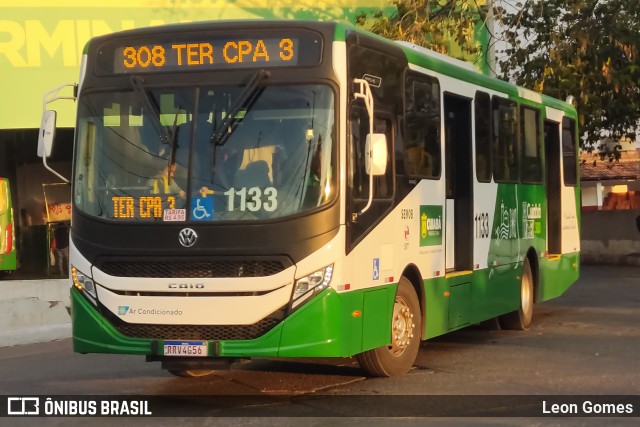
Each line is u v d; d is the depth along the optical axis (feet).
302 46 28.25
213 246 27.48
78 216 28.96
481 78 40.45
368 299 29.55
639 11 75.10
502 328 45.96
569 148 53.93
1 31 62.90
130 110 28.96
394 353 32.71
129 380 33.81
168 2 65.10
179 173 28.12
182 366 27.81
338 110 27.89
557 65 68.85
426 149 34.71
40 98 63.26
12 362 38.93
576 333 44.60
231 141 28.04
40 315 46.39
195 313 27.45
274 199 27.50
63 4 63.46
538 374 33.63
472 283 38.75
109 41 29.68
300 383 32.35
